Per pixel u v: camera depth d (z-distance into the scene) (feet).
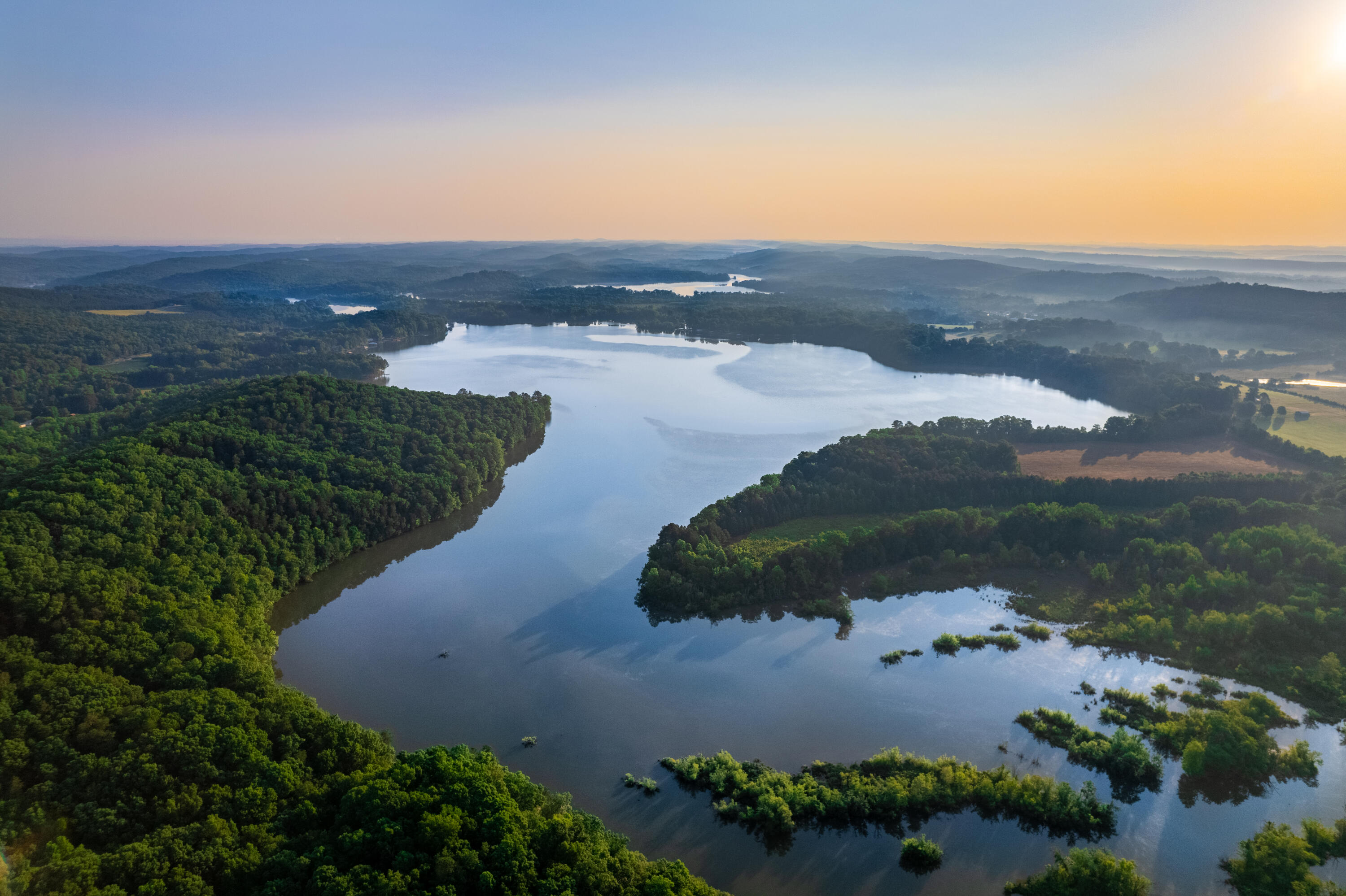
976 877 355.56
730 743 448.65
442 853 295.07
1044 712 467.93
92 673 391.24
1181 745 431.84
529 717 471.21
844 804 388.16
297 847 311.06
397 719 469.16
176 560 520.83
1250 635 526.98
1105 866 330.95
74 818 316.19
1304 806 395.75
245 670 426.92
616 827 383.86
